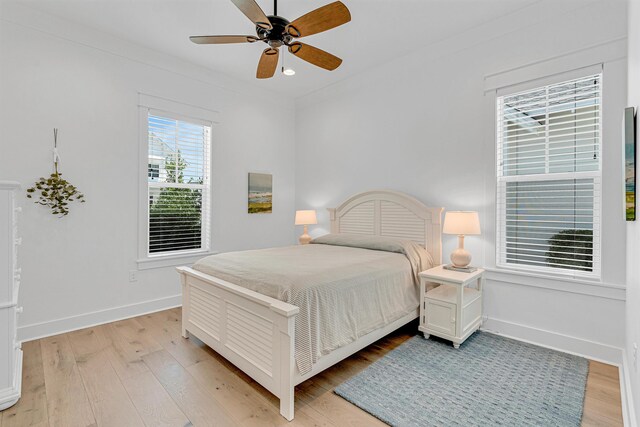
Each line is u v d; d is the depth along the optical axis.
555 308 2.49
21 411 1.73
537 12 2.56
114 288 3.13
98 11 2.68
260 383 1.87
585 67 2.35
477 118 2.92
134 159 3.24
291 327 1.67
